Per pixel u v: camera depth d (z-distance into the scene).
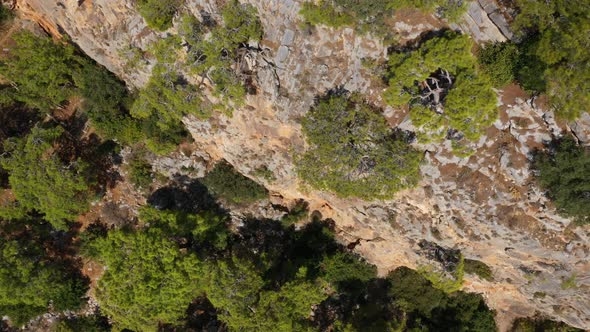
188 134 36.03
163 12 26.59
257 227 39.88
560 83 21.69
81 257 39.09
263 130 30.34
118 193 38.94
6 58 35.94
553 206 26.14
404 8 24.34
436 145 26.66
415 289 39.53
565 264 29.23
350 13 24.47
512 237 28.22
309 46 26.19
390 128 26.73
